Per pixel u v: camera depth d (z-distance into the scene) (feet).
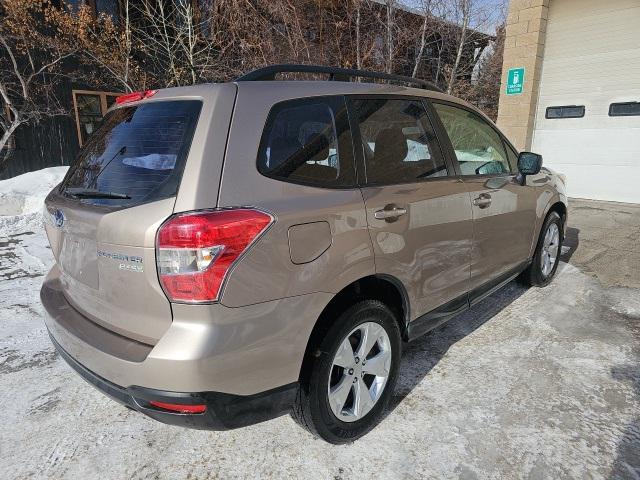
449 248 9.02
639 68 25.71
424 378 9.30
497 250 10.83
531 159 11.21
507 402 8.48
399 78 9.11
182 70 32.01
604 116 27.58
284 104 6.73
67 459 7.23
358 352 7.39
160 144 6.30
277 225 5.96
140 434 7.82
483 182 10.08
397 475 6.82
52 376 9.61
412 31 36.68
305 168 6.69
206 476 6.88
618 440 7.44
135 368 5.64
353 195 7.09
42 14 31.50
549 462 7.00
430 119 9.26
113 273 6.10
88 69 35.76
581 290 13.92
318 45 32.78
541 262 13.70
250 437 7.71
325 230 6.53
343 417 7.27
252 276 5.74
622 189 27.50
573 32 28.09
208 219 5.47
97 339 6.31
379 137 8.00
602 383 9.03
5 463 7.14
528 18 29.17
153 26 33.27
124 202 6.14
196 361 5.41
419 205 8.14
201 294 5.44
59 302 7.72
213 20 32.27
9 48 30.04
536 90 30.12
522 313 12.35
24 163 34.58
